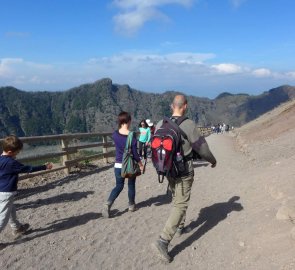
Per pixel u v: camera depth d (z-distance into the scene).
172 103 3.47
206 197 5.38
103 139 9.23
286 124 14.56
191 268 3.25
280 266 2.89
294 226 3.32
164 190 6.08
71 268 3.29
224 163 8.91
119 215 4.74
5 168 3.55
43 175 7.28
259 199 4.67
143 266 3.32
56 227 4.29
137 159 4.53
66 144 7.50
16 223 3.90
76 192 6.05
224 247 3.51
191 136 3.30
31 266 3.32
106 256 3.52
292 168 5.44
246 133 20.36
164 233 3.36
